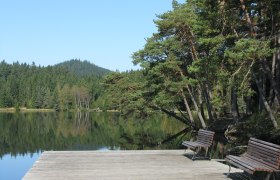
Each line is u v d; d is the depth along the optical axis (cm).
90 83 12319
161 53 2778
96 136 3153
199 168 951
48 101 11638
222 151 1633
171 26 2608
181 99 3275
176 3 2809
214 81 2003
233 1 1587
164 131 3481
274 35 1551
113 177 844
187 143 1152
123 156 1146
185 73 2872
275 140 1528
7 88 11744
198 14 1814
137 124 4684
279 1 1492
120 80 3662
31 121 5912
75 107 11562
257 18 1653
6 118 6906
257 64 1616
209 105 2723
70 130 3931
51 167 960
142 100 3053
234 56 1394
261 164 739
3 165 1798
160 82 2828
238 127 1908
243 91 1630
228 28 1667
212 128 2469
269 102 1947
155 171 912
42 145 2586
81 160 1071
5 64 15200
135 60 2902
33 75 13288
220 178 834
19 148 2467
